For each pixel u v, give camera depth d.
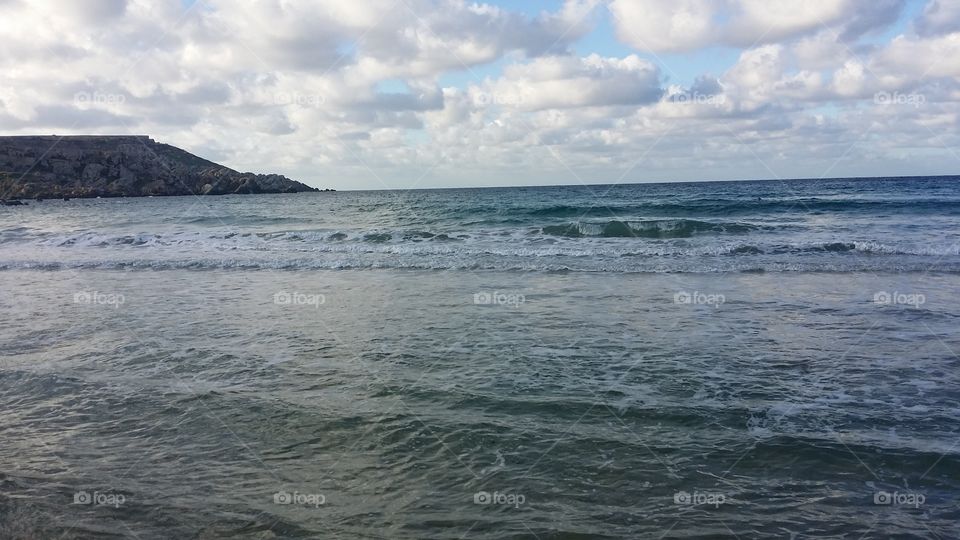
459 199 59.88
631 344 8.45
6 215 44.19
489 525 4.09
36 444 5.56
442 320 10.15
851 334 8.89
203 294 13.00
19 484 4.82
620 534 3.98
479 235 22.55
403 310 11.00
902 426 5.54
